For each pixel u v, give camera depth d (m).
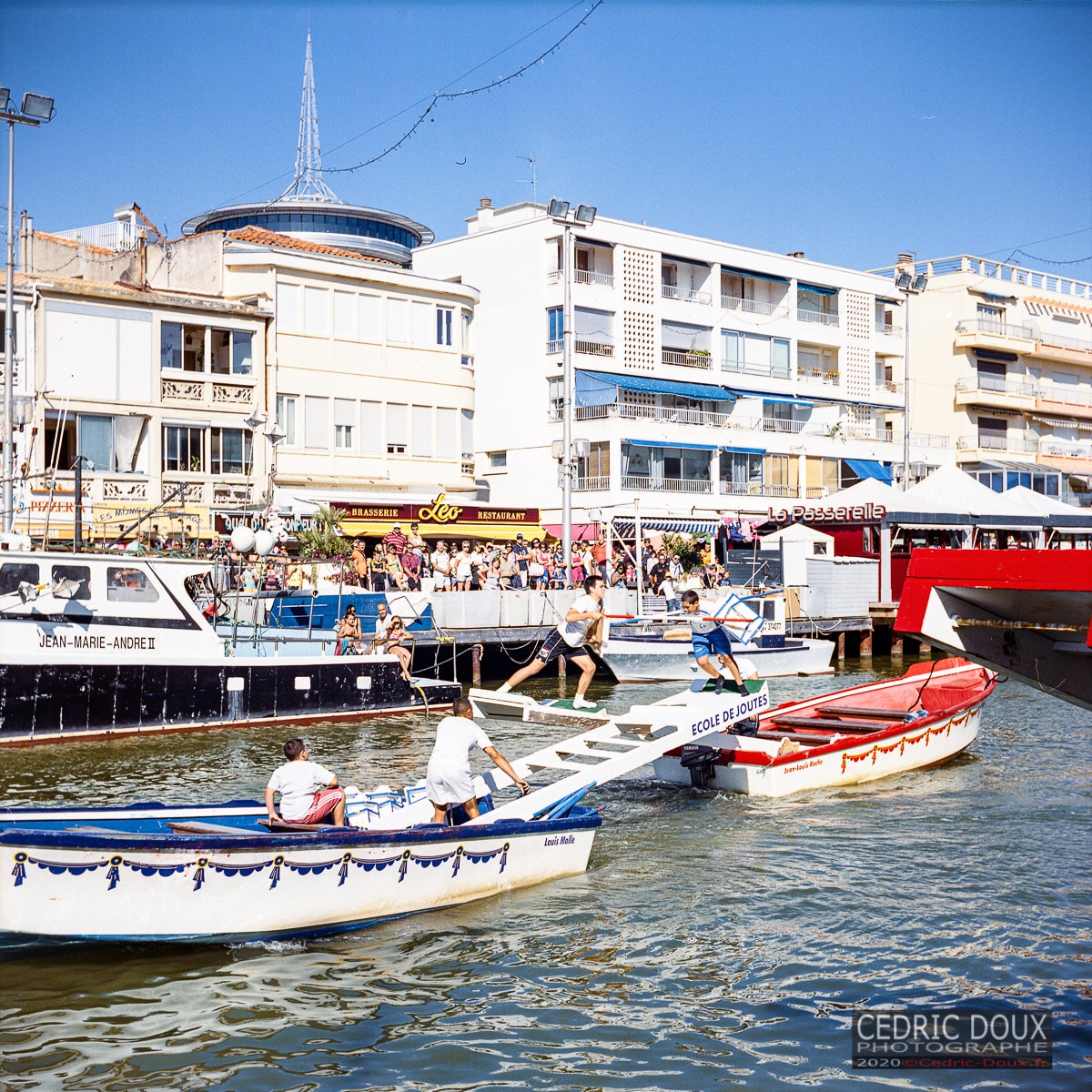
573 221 32.50
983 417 66.94
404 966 10.23
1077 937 10.91
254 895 10.46
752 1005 9.53
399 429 41.78
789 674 31.50
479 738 12.21
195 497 35.62
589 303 49.22
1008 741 20.84
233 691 21.48
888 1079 8.34
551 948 10.66
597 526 44.50
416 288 42.12
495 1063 8.56
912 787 16.92
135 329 35.41
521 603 29.09
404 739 20.95
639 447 48.75
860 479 56.56
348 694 22.81
